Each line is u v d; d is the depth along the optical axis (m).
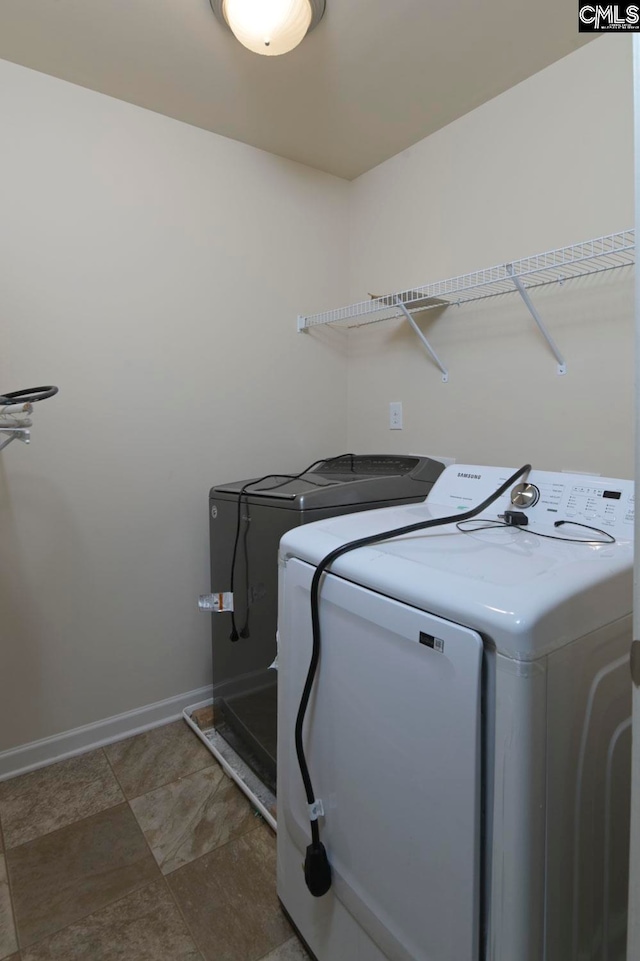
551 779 0.66
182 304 1.92
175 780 1.64
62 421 1.69
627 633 0.78
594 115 1.45
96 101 1.69
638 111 0.56
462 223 1.84
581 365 1.51
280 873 1.17
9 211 1.56
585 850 0.73
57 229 1.64
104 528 1.80
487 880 0.68
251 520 1.63
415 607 0.76
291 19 1.28
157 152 1.83
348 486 1.54
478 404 1.82
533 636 0.63
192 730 1.92
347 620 0.89
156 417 1.88
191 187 1.91
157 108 1.79
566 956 0.71
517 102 1.64
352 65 1.56
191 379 1.95
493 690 0.65
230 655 1.78
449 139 1.88
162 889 1.25
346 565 0.90
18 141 1.57
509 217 1.68
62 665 1.74
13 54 1.51
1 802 1.54
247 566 1.66
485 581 0.73
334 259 2.34
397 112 1.80
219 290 2.00
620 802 0.80
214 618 1.89
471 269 1.81
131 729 1.89
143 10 1.34
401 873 0.80
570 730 0.69
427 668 0.73
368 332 2.30
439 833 0.73
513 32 1.42
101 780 1.64
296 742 1.00
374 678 0.84
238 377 2.08
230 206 2.01
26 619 1.67
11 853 1.36
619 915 0.82
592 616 0.72
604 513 0.99
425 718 0.74
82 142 1.67
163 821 1.47
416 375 2.07
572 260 1.38
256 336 2.12
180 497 1.96
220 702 1.86
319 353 2.32
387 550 0.91
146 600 1.90
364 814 0.88
